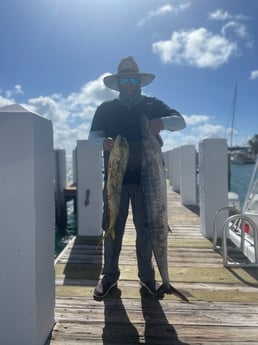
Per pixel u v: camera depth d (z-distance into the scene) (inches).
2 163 98.3
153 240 125.3
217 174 249.3
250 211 220.8
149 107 137.8
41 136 105.1
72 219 595.2
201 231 268.4
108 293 141.5
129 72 135.3
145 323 123.0
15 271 100.0
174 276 174.4
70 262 198.7
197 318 126.7
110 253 142.3
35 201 99.8
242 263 189.6
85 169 257.9
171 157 601.3
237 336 114.1
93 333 116.0
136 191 138.2
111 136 138.3
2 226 99.3
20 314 100.6
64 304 138.6
